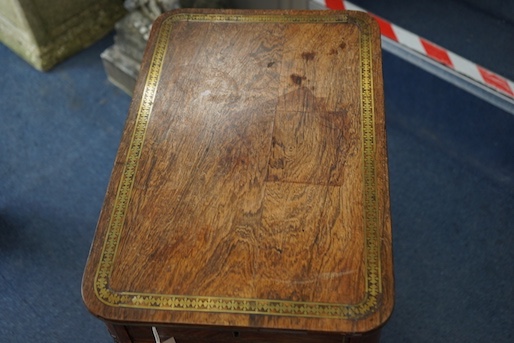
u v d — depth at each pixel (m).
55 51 3.00
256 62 1.89
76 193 2.60
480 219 2.44
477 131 2.58
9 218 2.54
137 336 1.61
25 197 2.60
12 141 2.76
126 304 1.47
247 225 1.58
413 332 2.20
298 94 1.81
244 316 1.44
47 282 2.37
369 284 1.47
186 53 1.92
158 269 1.52
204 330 1.55
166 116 1.79
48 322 2.28
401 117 2.73
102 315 1.46
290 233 1.56
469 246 2.37
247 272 1.50
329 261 1.51
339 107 1.77
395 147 2.65
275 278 1.49
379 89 1.80
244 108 1.79
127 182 1.67
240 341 1.59
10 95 2.92
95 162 2.69
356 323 1.42
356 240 1.54
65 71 3.00
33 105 2.88
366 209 1.58
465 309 2.23
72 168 2.68
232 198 1.63
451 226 2.43
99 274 1.52
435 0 2.73
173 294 1.48
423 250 2.37
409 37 2.59
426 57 2.55
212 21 1.99
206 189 1.65
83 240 2.47
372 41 1.91
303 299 1.46
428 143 2.65
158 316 1.45
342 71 1.85
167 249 1.55
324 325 1.42
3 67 3.02
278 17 1.99
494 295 2.26
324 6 2.74
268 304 1.45
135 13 2.70
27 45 2.97
